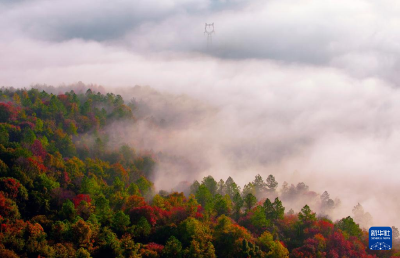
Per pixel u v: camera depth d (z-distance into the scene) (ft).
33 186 361.71
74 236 286.05
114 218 334.65
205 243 332.39
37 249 259.80
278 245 339.77
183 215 382.22
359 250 387.55
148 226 338.75
